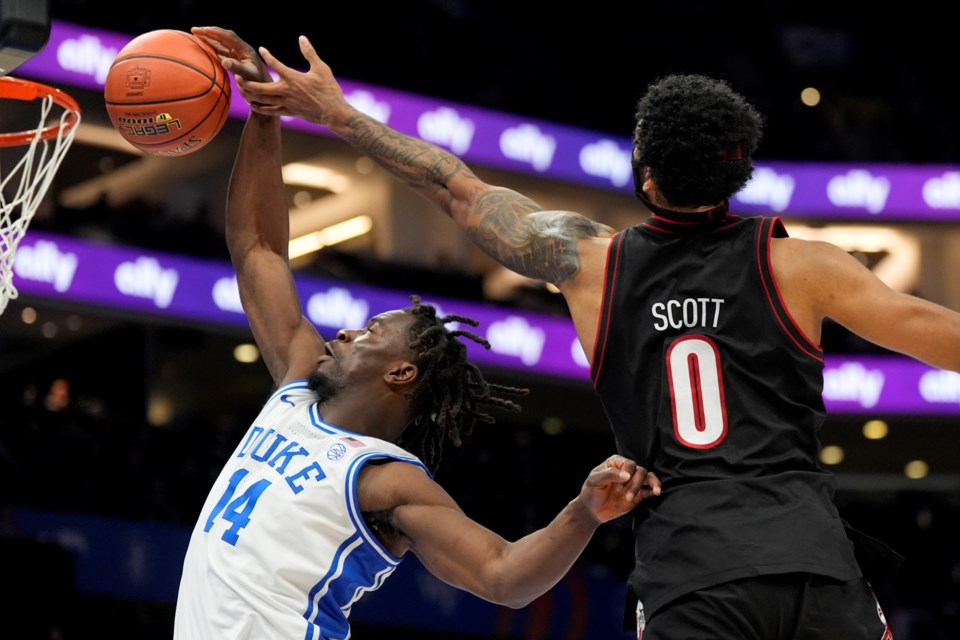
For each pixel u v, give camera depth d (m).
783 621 2.88
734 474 2.99
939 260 18.53
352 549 3.55
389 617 13.26
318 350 4.16
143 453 14.16
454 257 17.20
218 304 14.78
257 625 3.46
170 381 17.88
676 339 3.11
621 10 20.48
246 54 4.37
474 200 3.62
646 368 3.13
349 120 3.92
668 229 3.22
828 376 17.62
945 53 21.12
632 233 3.28
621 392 3.17
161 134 4.25
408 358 3.86
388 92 16.48
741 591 2.88
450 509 3.50
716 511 2.96
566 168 17.61
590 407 18.23
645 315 3.15
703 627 2.89
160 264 14.47
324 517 3.54
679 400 3.07
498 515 16.67
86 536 12.24
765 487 2.96
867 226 18.47
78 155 14.58
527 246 3.41
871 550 3.12
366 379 3.85
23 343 17.08
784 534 2.90
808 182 18.58
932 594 18.39
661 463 3.08
